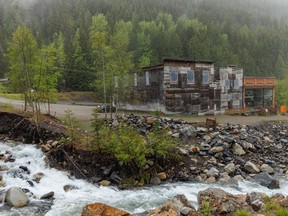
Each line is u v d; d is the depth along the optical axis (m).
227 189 14.27
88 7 118.38
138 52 78.00
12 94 49.19
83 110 35.03
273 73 94.44
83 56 67.56
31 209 11.36
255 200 9.97
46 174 14.80
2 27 102.50
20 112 23.81
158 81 35.59
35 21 117.31
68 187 13.80
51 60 24.97
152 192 13.73
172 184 14.91
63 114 29.30
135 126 23.03
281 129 30.02
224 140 19.67
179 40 83.19
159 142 16.52
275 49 105.44
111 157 15.39
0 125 21.78
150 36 86.56
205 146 19.27
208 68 38.94
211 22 123.06
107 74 27.72
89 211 9.04
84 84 65.69
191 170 16.30
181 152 17.55
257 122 31.81
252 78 46.16
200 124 25.02
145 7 133.12
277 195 10.68
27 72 23.14
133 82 35.66
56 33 89.31
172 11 140.00
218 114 40.19
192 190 14.02
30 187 13.49
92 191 13.68
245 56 90.19
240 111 41.53
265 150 20.56
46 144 17.89
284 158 19.50
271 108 46.00
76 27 93.38
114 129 17.94
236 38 104.81
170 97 35.03
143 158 15.16
